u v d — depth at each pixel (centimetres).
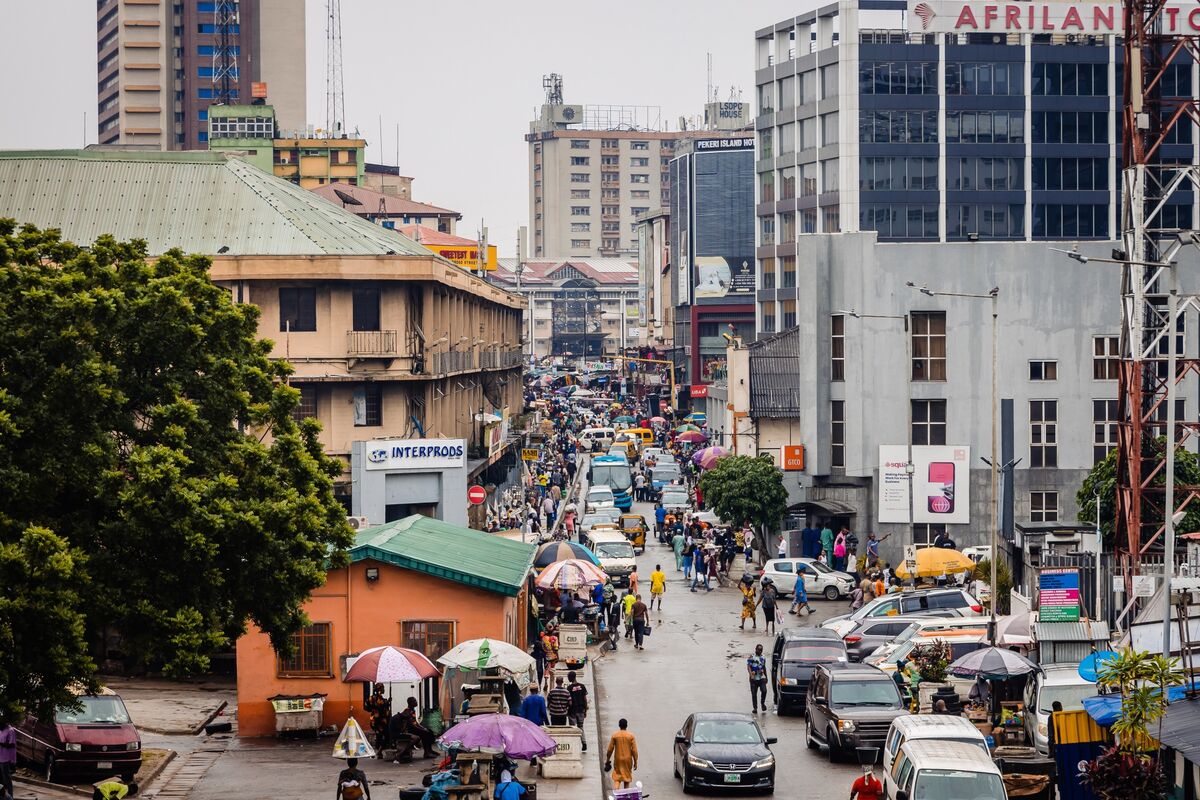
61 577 2923
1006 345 8444
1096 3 15662
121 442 3488
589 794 3759
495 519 9144
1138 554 5828
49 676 2988
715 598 7588
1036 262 8438
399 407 8444
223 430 3691
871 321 8481
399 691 4469
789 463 8619
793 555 8569
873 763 4041
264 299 8275
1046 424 8469
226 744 4303
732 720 3894
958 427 8462
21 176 8638
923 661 4791
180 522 3244
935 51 15788
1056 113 15850
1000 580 6344
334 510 3953
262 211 8506
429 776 3453
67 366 3244
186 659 3192
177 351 3581
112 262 3875
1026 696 4091
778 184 17388
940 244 8475
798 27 16850
